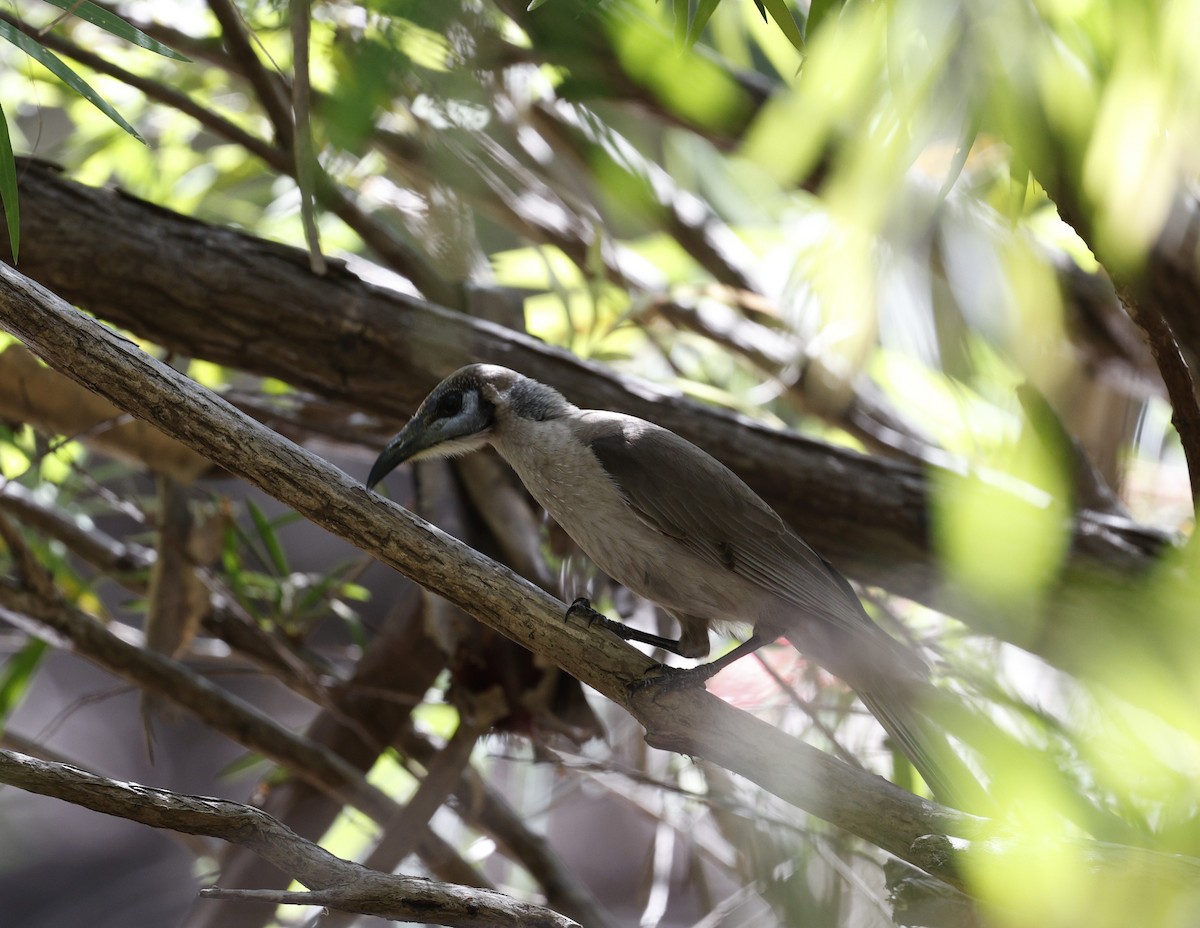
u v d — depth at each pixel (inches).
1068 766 265.3
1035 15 236.8
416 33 265.3
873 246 327.3
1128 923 177.0
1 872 794.8
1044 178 241.1
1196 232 268.5
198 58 357.7
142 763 823.7
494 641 276.8
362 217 329.1
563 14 293.1
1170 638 287.7
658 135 477.7
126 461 323.0
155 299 297.0
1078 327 382.3
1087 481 313.3
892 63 221.9
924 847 185.8
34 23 363.3
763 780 202.4
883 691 245.0
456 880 317.1
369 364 307.3
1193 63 232.5
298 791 323.9
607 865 740.7
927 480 318.3
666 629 340.2
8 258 288.5
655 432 257.3
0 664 480.4
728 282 425.1
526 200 409.1
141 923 789.2
